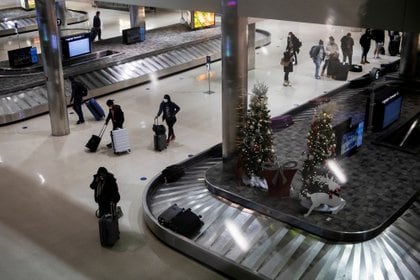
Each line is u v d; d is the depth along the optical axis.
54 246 8.91
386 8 6.89
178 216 8.89
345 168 10.68
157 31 24.22
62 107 13.62
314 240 8.47
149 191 10.18
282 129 13.10
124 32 21.20
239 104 10.16
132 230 9.33
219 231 8.95
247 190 9.80
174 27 25.02
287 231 8.75
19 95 15.67
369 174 10.39
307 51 23.06
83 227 9.48
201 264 8.34
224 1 9.46
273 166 9.45
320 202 8.70
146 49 20.50
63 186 11.03
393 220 8.88
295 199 9.42
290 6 8.07
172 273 8.12
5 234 9.28
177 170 10.72
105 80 17.59
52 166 11.99
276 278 7.68
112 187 9.20
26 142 13.45
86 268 8.30
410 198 9.42
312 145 9.16
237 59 9.84
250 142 9.71
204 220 9.29
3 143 13.42
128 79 18.02
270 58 21.84
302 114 14.34
